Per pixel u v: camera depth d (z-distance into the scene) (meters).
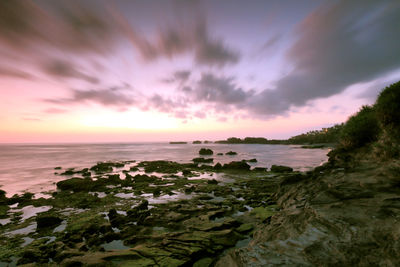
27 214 13.11
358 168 10.10
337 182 8.71
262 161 45.44
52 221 11.05
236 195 15.92
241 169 33.62
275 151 90.75
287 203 10.91
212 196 16.22
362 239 3.86
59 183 22.08
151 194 17.50
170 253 6.61
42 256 7.46
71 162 51.12
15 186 22.72
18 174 31.72
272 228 6.56
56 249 7.87
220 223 9.30
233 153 74.88
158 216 10.94
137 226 9.98
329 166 13.80
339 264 3.36
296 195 10.80
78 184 21.22
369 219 4.54
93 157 66.69
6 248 8.41
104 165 39.75
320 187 9.28
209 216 10.59
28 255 7.54
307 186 10.81
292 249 4.05
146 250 6.83
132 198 16.27
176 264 6.02
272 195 14.52
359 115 15.91
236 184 21.05
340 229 4.45
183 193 17.58
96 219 11.52
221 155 72.00
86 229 9.88
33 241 9.05
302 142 191.12
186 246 7.07
